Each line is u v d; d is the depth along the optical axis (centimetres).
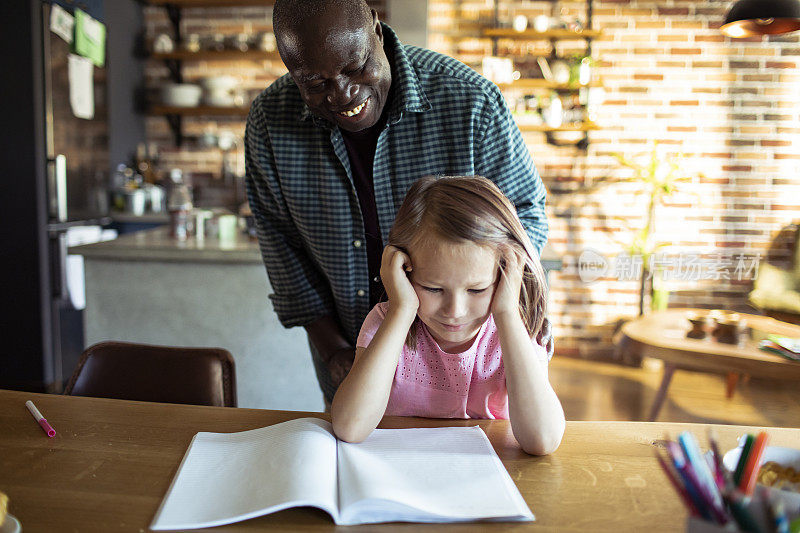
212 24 439
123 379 127
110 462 87
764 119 404
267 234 144
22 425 99
